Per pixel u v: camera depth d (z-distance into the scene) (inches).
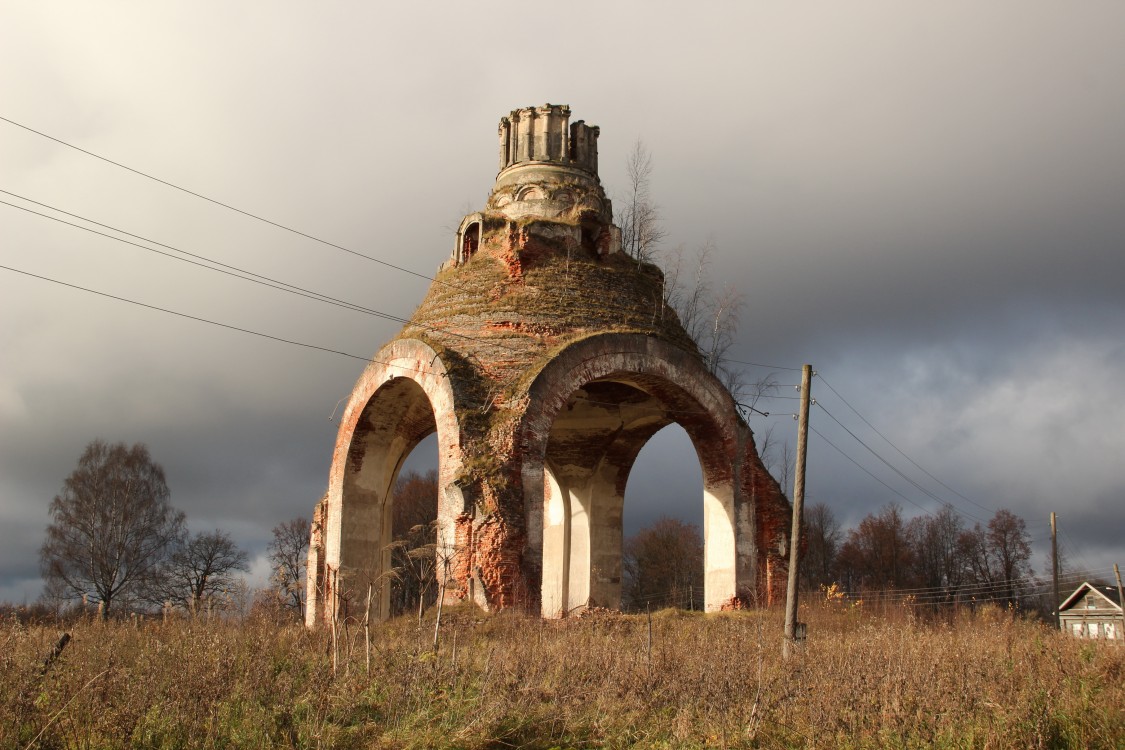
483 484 896.3
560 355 964.6
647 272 1163.9
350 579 1067.9
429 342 1008.9
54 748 397.1
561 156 1241.4
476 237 1167.0
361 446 1118.4
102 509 1702.8
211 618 672.4
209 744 410.9
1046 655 657.6
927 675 527.5
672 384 1033.5
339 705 474.0
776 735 458.3
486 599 854.5
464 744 433.7
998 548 2518.5
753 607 1011.9
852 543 2807.6
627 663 558.9
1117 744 460.1
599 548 1266.0
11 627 677.3
